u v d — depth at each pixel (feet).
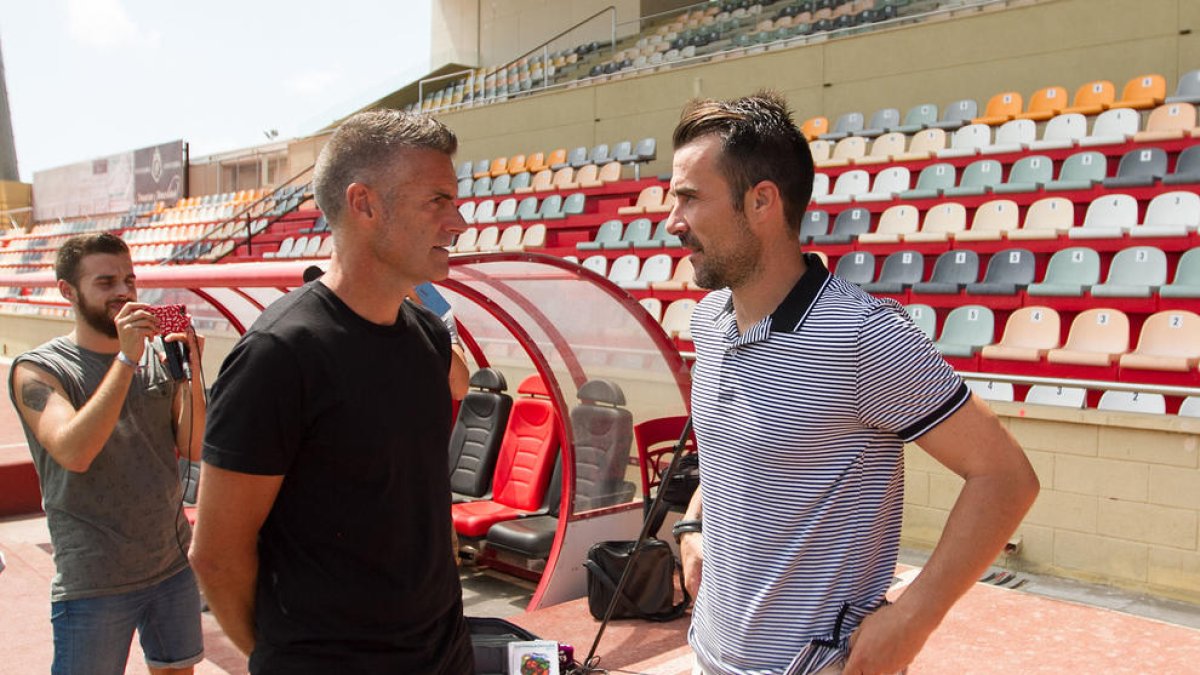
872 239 31.91
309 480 5.69
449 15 80.18
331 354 5.64
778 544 5.64
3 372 55.72
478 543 20.39
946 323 25.91
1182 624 15.38
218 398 5.52
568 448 16.26
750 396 5.67
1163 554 16.83
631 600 14.87
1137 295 23.97
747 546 5.74
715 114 5.84
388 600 5.86
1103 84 35.53
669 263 36.35
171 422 9.47
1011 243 28.84
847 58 43.78
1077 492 17.79
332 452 5.65
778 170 5.70
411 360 6.08
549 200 47.21
